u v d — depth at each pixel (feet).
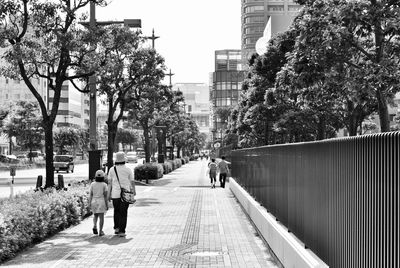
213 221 54.80
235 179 94.68
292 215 31.50
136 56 90.22
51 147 58.85
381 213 15.39
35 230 40.01
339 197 20.38
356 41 46.03
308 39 44.65
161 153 182.60
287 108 84.64
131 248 38.55
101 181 45.24
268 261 33.63
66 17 59.67
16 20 58.90
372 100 50.83
